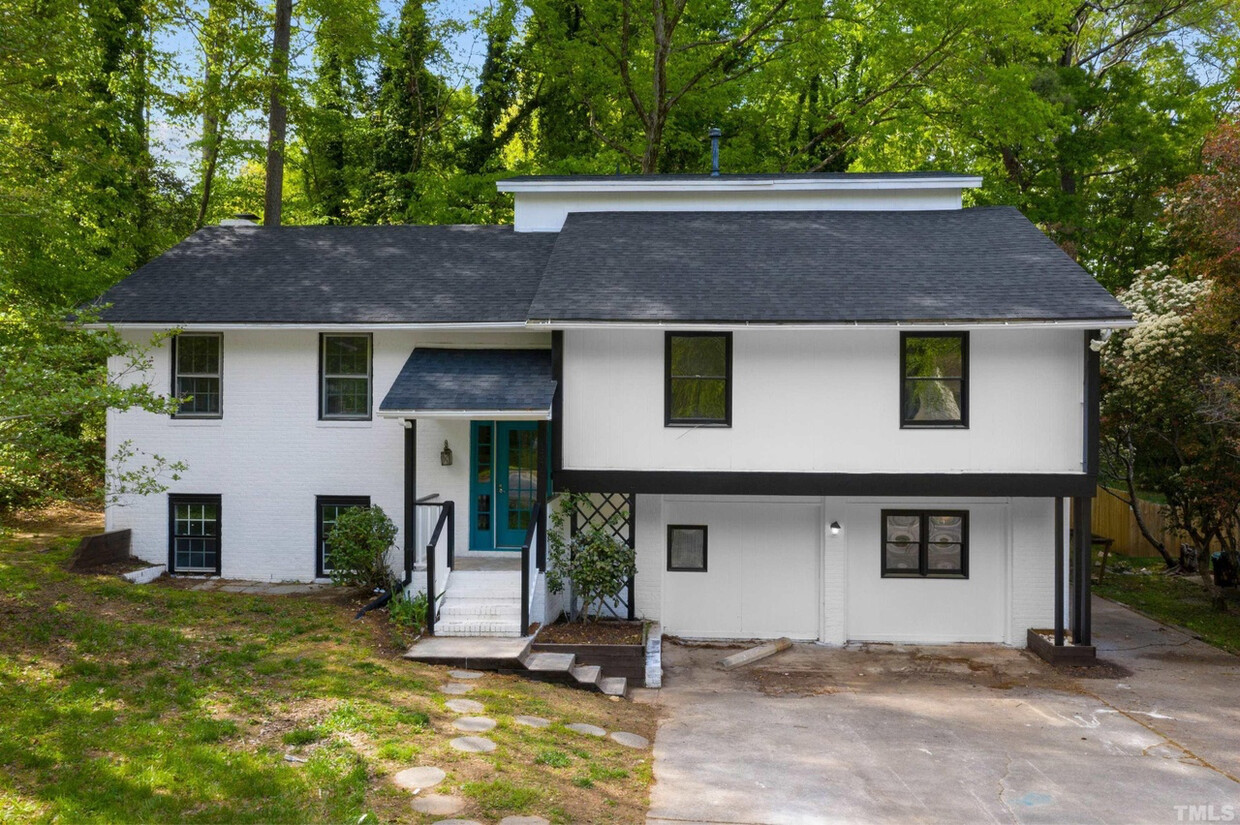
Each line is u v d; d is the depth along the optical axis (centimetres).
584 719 1108
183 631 1230
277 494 1686
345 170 3334
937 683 1379
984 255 1625
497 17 2753
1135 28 3173
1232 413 1572
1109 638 1653
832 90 3244
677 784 942
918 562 1623
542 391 1475
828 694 1316
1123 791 966
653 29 2778
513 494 1634
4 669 1004
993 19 2494
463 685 1158
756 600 1634
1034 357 1467
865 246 1689
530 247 1898
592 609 1609
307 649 1209
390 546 1557
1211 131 1755
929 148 3209
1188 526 1908
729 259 1645
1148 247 3048
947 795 945
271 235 1981
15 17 1541
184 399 1173
